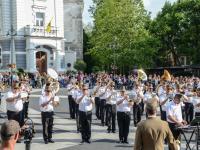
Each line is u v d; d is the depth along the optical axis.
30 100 34.62
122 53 59.66
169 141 8.03
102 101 21.59
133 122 22.03
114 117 19.20
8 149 4.98
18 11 56.34
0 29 56.91
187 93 21.67
